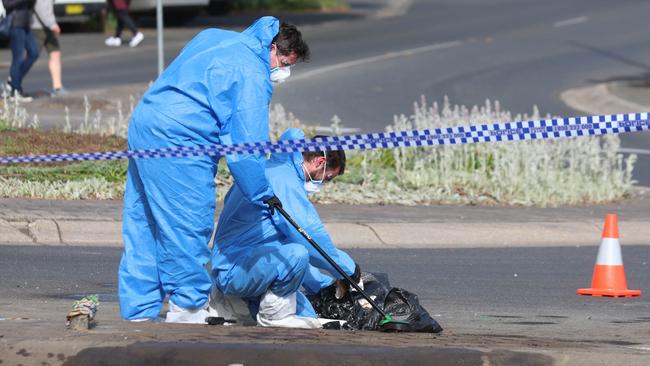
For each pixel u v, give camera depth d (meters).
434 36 123.06
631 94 87.75
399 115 76.19
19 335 22.78
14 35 72.94
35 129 57.75
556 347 22.97
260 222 25.61
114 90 79.31
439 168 54.59
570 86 92.31
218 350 21.56
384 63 101.81
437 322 28.59
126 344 21.89
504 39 120.62
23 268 35.84
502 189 51.69
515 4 157.50
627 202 52.12
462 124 56.78
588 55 110.00
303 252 25.14
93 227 41.16
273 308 25.48
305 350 21.58
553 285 35.84
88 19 120.88
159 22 64.06
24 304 29.95
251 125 24.16
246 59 24.33
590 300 33.47
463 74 96.75
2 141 54.00
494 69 100.00
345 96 83.69
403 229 43.19
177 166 24.27
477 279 36.50
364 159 53.44
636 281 36.72
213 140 24.47
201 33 25.08
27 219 40.91
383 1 166.50
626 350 22.73
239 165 23.83
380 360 21.47
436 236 43.22
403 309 25.89
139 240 25.36
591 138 55.09
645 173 60.78
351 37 122.00
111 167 50.06
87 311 24.00
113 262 37.47
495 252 41.66
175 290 25.33
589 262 39.97
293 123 62.31
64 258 37.75
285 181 25.59
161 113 24.25
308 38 121.12
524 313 30.98
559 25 132.88
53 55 75.81
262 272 25.03
